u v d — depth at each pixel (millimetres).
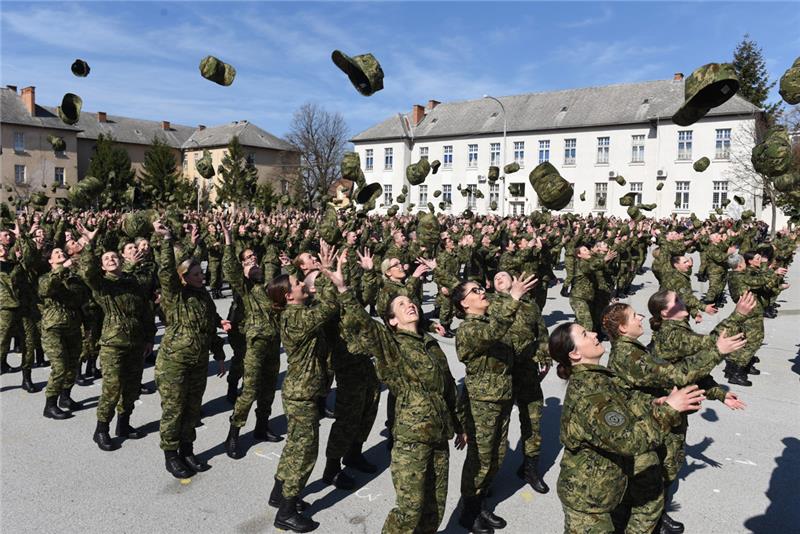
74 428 5945
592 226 23469
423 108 51906
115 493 4582
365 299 6898
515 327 4629
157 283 6016
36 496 4504
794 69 3793
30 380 7094
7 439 5621
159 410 6531
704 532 4129
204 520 4211
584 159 42625
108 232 12758
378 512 4387
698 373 3393
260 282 5562
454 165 48375
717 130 37562
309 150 58219
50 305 6180
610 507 3107
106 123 66500
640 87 42438
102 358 5352
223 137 67625
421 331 3891
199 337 4891
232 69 4617
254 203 25391
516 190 15664
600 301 9570
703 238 16984
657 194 39688
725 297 14930
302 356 4176
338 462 4773
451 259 10383
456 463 5258
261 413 5699
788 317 12641
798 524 4246
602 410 3025
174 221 11781
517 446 5676
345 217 13914
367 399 4949
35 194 14078
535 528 4160
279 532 4078
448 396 3828
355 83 3924
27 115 53094
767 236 28266
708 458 5367
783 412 6629
